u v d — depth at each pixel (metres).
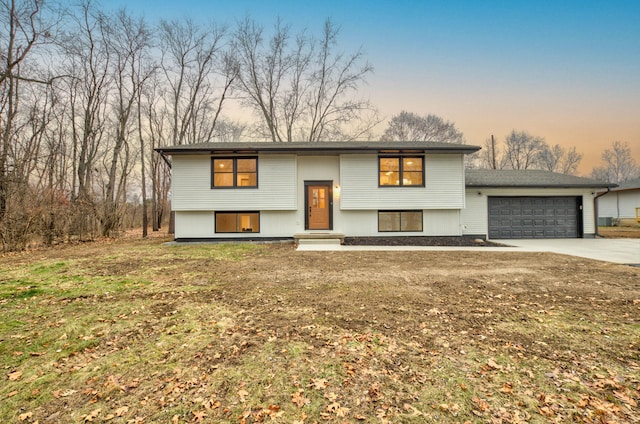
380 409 2.23
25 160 13.05
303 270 7.13
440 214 13.72
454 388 2.47
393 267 7.43
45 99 18.02
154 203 24.64
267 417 2.16
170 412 2.22
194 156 13.16
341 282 5.96
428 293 5.17
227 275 6.68
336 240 12.37
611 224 21.69
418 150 12.97
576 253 9.53
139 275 6.73
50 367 2.88
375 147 12.77
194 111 22.14
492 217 14.38
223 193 13.16
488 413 2.17
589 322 3.83
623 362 2.85
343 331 3.64
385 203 13.34
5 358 3.05
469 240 13.00
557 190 14.49
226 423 2.10
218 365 2.88
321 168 13.76
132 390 2.50
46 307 4.59
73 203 14.41
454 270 7.01
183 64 21.34
